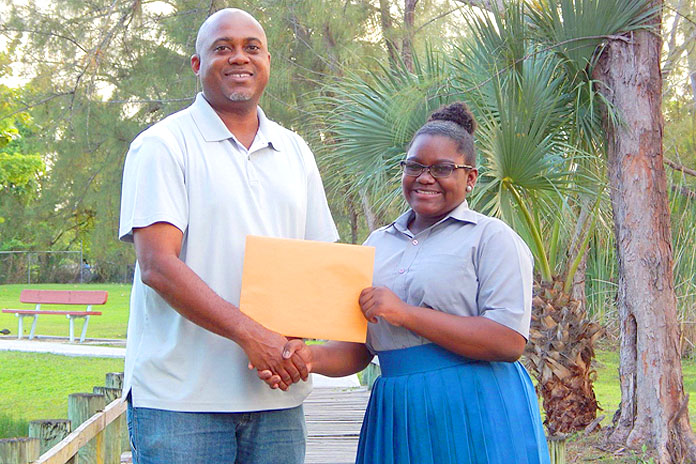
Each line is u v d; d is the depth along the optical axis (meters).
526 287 2.58
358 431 6.04
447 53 7.11
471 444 2.53
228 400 2.58
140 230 2.49
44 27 11.92
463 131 2.71
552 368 6.64
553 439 3.92
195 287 2.42
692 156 11.77
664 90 10.82
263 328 2.45
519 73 6.19
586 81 6.21
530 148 5.70
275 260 2.51
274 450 2.71
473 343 2.50
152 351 2.60
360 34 11.36
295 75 11.61
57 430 3.70
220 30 2.65
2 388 9.70
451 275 2.59
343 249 2.54
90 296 15.12
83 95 11.91
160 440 2.56
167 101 12.52
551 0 6.05
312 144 10.38
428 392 2.59
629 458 5.84
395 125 6.36
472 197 5.90
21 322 15.28
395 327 2.67
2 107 9.86
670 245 5.98
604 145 6.34
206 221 2.58
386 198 6.48
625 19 5.89
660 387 5.85
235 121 2.70
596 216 6.43
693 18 9.34
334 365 2.76
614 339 12.03
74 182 17.03
